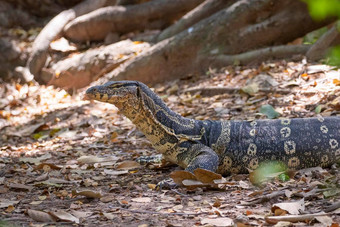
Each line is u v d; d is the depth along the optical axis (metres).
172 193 5.78
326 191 5.16
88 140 9.32
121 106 6.36
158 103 6.57
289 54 11.99
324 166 6.45
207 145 6.57
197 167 6.08
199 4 14.46
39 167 7.20
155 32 14.63
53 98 13.30
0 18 16.08
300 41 13.92
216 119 9.22
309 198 5.14
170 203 5.38
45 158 8.04
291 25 12.49
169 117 6.59
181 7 14.49
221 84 11.34
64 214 4.93
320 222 4.43
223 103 10.13
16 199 5.79
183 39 12.91
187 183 5.75
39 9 16.39
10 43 14.88
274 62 11.84
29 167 7.52
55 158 8.12
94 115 11.00
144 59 13.07
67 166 7.34
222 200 5.34
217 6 13.35
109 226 4.69
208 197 5.52
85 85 13.77
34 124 11.24
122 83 6.30
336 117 6.64
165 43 13.09
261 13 12.59
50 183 6.28
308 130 6.46
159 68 13.04
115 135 9.05
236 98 10.32
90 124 10.30
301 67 10.96
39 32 15.76
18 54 14.67
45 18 16.39
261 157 6.46
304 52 11.85
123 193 5.89
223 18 12.77
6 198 5.83
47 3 16.34
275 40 12.72
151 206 5.29
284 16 12.48
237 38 12.69
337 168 6.32
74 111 11.62
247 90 10.22
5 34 15.66
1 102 13.20
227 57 12.57
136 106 6.38
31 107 12.74
